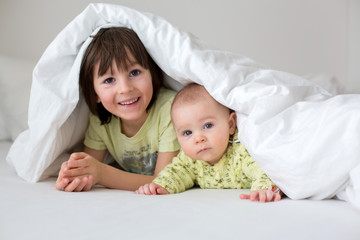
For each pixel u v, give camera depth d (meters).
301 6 2.44
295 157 0.87
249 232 0.66
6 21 2.20
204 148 1.07
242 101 1.03
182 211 0.77
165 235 0.65
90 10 1.15
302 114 0.94
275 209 0.79
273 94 1.01
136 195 0.95
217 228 0.67
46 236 0.65
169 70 1.17
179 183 1.09
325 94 1.12
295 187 0.87
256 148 0.92
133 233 0.65
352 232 0.68
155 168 1.26
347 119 0.85
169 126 1.25
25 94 1.75
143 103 1.18
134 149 1.32
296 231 0.67
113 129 1.31
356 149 0.82
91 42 1.15
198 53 1.11
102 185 1.12
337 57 2.48
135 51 1.15
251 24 2.41
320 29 2.46
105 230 0.67
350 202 0.81
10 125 1.73
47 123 1.10
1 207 0.81
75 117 1.24
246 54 2.42
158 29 1.15
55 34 2.21
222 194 0.98
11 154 1.18
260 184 0.96
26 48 2.21
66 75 1.14
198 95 1.10
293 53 2.46
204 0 2.35
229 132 1.10
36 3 2.20
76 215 0.75
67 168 1.02
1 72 1.78
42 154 1.11
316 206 0.81
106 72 1.14
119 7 1.16
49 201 0.85
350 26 2.43
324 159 0.84
